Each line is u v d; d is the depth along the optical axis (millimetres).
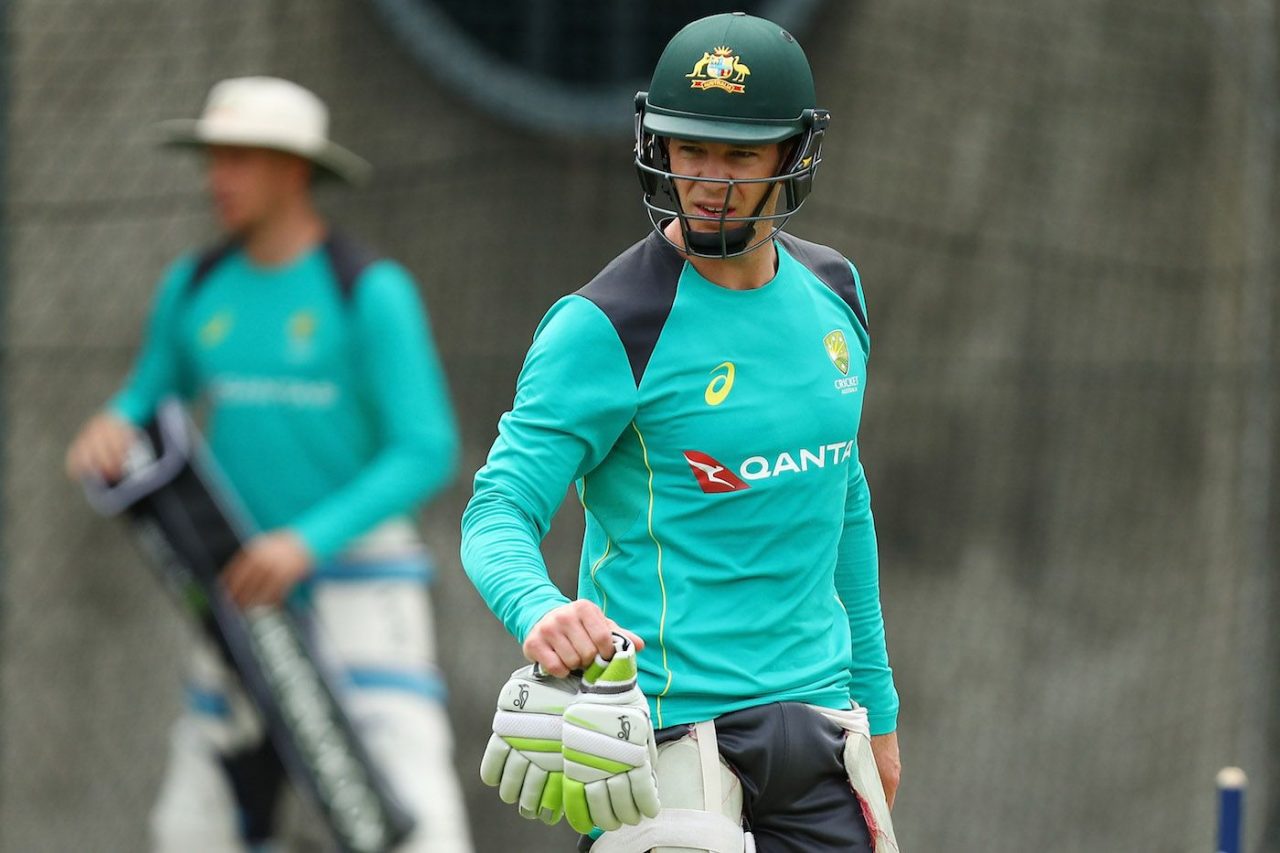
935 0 27906
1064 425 27891
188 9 27625
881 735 9992
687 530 8547
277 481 15109
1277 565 26594
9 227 27625
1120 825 26672
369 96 27703
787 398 8578
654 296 8461
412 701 15109
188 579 14906
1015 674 27234
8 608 27453
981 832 26562
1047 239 28047
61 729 27359
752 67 8258
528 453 8266
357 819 14836
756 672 8680
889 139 27922
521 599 7848
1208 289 27719
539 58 27781
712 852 8422
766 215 8547
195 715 15359
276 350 15016
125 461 15023
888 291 27906
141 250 27703
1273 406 27109
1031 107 28047
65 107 27672
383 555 15156
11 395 27562
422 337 15125
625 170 27719
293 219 15242
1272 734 26156
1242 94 27750
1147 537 27625
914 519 27719
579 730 7645
